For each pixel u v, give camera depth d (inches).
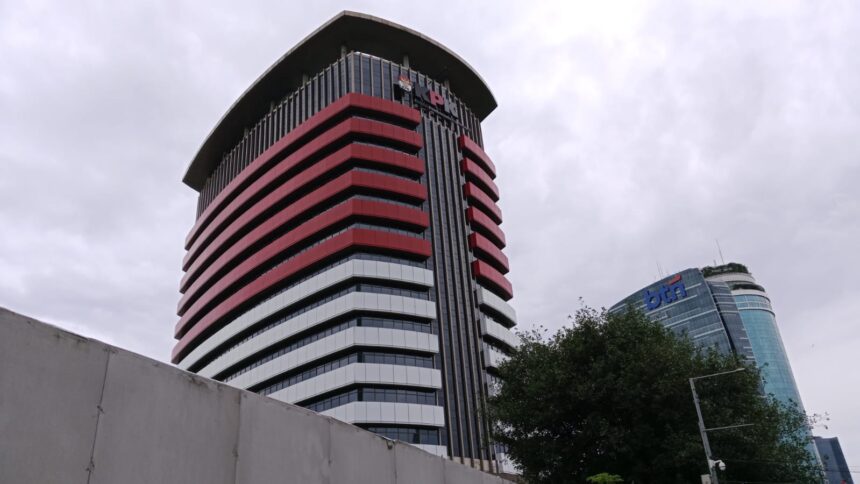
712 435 1226.0
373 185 3164.4
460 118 4023.1
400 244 3058.6
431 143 3683.6
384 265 2970.0
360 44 3846.0
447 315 3132.4
